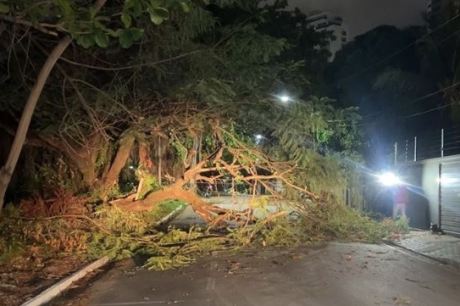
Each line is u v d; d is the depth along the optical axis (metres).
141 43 12.92
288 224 15.83
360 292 9.59
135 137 16.77
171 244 15.45
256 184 16.75
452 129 21.03
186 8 6.54
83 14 7.10
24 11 7.41
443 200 18.06
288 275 11.23
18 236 13.71
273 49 14.79
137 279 11.09
